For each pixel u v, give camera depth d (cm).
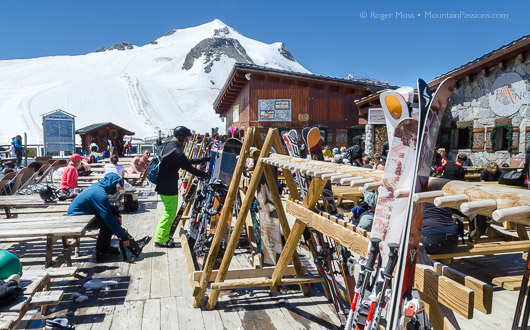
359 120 1817
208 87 16725
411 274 159
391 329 149
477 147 1130
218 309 331
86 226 394
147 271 425
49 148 2255
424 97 156
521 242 371
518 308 135
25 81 16188
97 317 315
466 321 309
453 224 336
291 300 349
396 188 175
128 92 12262
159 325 302
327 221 257
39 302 258
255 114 1850
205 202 465
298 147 338
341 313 293
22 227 384
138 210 816
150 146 3938
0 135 7350
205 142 830
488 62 1046
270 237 376
